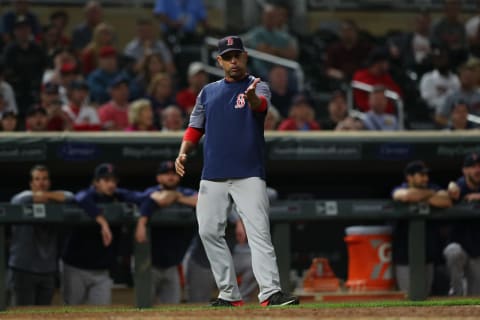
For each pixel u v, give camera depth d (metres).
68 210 36.62
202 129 28.67
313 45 68.19
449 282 42.12
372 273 40.53
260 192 27.69
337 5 76.88
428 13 73.06
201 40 63.94
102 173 37.09
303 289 40.50
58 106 43.97
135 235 36.56
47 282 38.84
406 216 38.25
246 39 61.59
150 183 45.22
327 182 46.56
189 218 37.38
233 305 28.30
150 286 36.44
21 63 54.28
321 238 46.06
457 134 42.78
